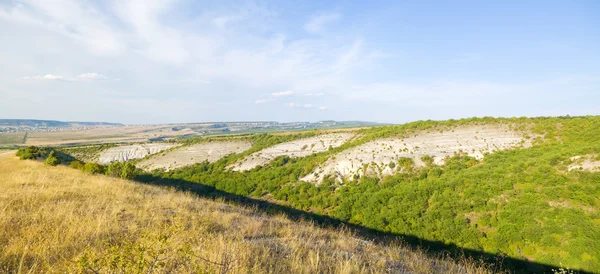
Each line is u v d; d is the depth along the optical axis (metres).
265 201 42.94
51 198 8.39
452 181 30.83
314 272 4.46
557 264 17.23
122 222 6.35
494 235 21.39
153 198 10.60
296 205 39.47
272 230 7.56
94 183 13.30
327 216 34.09
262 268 4.32
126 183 15.48
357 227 29.86
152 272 3.24
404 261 6.20
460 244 21.80
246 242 5.70
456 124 50.09
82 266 3.06
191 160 70.69
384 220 28.53
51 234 4.82
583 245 17.14
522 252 19.42
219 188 51.41
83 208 7.34
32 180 12.58
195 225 6.55
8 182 11.48
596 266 15.84
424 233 24.62
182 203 9.95
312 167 48.72
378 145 48.97
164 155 76.69
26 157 37.88
